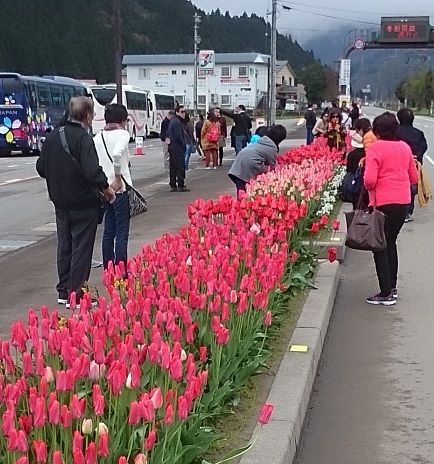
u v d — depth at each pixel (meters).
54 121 40.31
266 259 5.76
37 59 92.25
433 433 5.14
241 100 102.81
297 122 75.31
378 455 4.82
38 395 3.26
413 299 8.59
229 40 149.00
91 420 3.17
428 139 45.00
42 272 9.87
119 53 23.62
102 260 9.61
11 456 2.96
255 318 5.23
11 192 20.28
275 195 8.88
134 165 29.36
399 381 6.11
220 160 27.14
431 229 13.37
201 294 4.73
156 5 138.25
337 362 6.56
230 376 4.77
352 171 12.12
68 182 7.42
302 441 5.01
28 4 97.88
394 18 57.88
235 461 4.10
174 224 13.62
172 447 3.41
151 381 3.70
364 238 7.91
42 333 3.96
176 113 21.03
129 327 4.28
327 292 7.90
